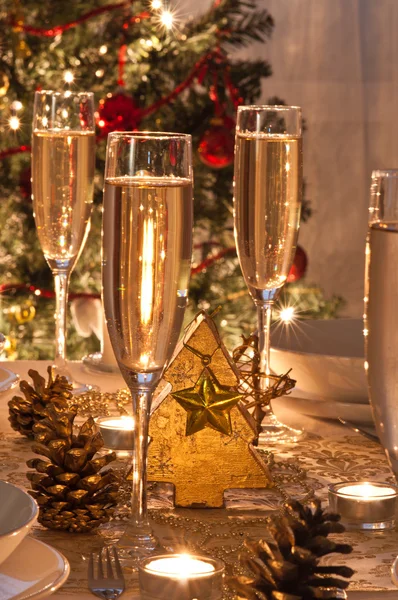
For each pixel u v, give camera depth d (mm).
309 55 5266
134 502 879
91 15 2836
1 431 1144
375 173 825
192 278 3129
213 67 2881
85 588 810
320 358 1129
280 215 1093
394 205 809
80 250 1286
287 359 1157
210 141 2592
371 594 809
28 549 792
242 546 867
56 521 900
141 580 788
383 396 818
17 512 790
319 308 3250
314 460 1067
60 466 915
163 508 958
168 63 3016
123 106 2602
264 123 1087
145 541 867
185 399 949
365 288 833
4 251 3129
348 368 1121
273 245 1098
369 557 863
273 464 1030
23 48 2826
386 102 5301
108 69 3010
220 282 3178
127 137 851
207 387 949
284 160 1088
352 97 5305
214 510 954
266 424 1146
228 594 808
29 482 984
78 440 927
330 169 5359
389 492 939
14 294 3051
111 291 855
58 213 1252
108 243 856
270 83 5285
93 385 1287
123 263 851
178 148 863
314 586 735
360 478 1020
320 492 982
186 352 958
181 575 779
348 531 914
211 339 965
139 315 852
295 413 1216
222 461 958
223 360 966
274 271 1107
